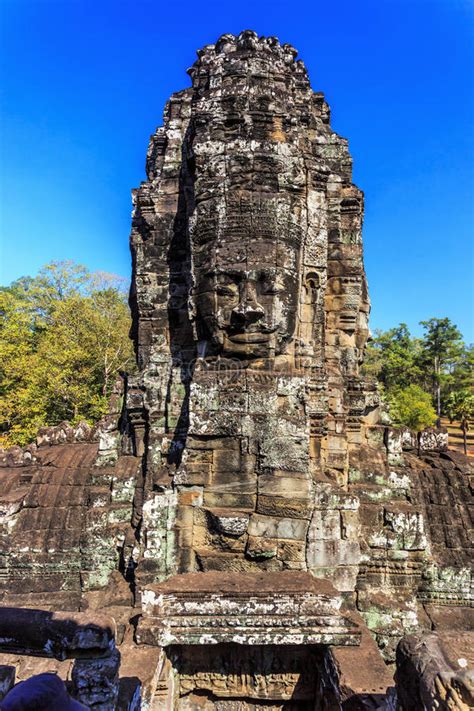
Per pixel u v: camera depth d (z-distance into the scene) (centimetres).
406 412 3550
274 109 582
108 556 586
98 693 280
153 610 416
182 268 675
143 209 694
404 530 555
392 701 292
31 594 592
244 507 502
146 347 675
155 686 372
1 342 2511
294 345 583
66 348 2641
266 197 549
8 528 623
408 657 265
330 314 687
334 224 696
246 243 541
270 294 541
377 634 512
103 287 3353
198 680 457
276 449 507
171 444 608
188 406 573
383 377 5141
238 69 595
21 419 2452
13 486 685
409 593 543
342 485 606
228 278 544
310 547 491
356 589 538
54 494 659
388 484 620
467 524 638
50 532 627
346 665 380
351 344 683
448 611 579
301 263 584
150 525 505
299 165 570
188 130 655
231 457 514
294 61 741
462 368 5597
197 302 562
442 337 5397
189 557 500
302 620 413
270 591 423
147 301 675
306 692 451
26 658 466
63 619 288
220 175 556
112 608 505
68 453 726
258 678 453
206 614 413
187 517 507
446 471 692
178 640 404
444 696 233
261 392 524
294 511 491
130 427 677
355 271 690
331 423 631
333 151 741
